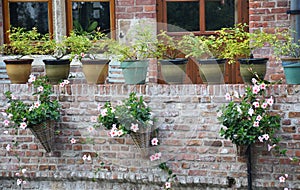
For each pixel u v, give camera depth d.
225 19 6.98
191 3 7.00
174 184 5.52
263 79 5.48
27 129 5.78
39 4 7.04
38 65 6.75
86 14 7.04
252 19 6.46
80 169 5.72
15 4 7.04
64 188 5.78
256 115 5.12
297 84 5.26
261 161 5.31
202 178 5.46
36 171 5.79
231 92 5.35
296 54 5.85
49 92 5.68
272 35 5.88
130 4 6.88
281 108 5.24
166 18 7.02
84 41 5.96
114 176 5.63
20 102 5.58
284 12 6.36
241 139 5.05
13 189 5.89
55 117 5.55
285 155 5.25
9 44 6.59
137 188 5.63
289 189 5.25
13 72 5.86
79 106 5.66
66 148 5.72
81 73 5.90
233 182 5.41
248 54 5.63
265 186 5.30
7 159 5.84
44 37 6.35
